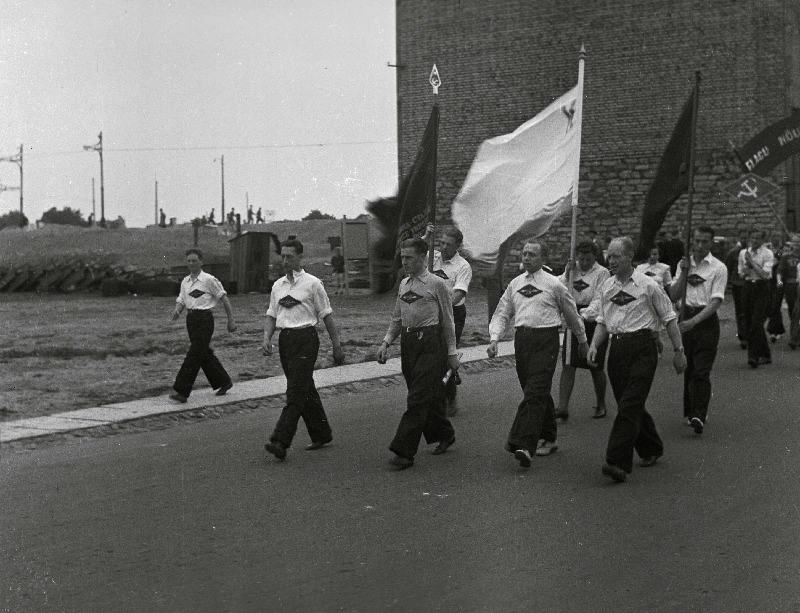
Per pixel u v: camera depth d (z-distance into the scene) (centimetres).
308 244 4672
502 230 1245
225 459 868
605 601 497
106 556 593
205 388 1276
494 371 1423
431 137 1070
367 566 562
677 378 1314
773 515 648
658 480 757
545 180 1211
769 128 1752
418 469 813
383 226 1273
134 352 1762
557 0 3259
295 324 878
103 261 4272
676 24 3125
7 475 820
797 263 1698
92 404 1173
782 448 858
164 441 962
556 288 821
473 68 3381
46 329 2258
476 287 3275
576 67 3250
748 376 1323
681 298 984
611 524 637
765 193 1764
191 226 5938
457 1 3375
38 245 5000
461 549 590
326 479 783
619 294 770
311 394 898
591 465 819
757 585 516
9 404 1172
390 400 1182
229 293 3469
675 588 514
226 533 637
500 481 765
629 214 3203
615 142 3212
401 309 847
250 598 514
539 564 558
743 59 3061
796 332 1655
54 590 536
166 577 552
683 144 1059
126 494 747
